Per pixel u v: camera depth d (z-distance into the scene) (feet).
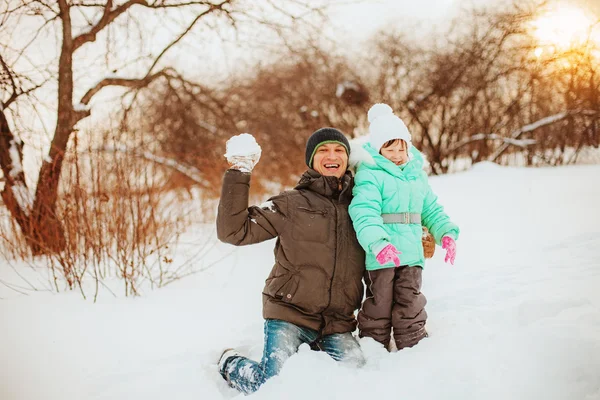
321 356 7.53
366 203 8.18
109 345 10.28
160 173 24.29
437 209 9.22
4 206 17.70
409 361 7.57
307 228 8.07
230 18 23.98
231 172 7.77
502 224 18.61
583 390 6.40
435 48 48.03
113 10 21.66
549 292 9.70
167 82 27.58
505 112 44.34
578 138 41.88
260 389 7.16
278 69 43.19
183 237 21.03
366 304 8.50
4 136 18.54
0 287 14.65
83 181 15.53
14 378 8.95
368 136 9.57
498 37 44.73
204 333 10.67
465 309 9.76
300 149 42.34
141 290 14.12
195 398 7.78
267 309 8.11
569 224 17.25
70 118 20.08
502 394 6.50
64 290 14.24
